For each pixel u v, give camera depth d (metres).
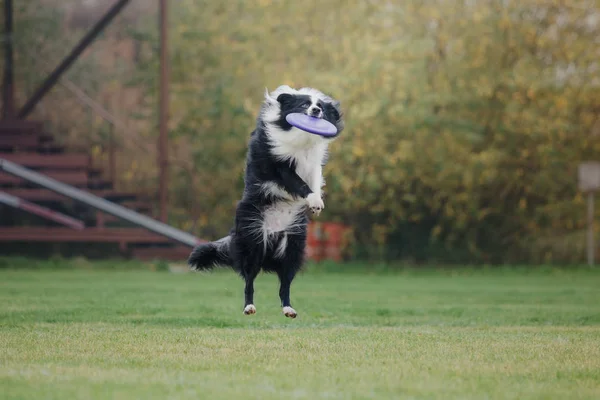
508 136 30.55
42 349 9.29
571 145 31.09
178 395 6.82
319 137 11.48
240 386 7.22
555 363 8.62
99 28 29.69
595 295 19.53
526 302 17.72
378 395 6.92
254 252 11.66
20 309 14.51
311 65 30.78
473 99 30.09
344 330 11.73
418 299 18.14
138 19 36.66
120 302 16.19
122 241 28.45
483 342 10.23
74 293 18.31
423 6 30.61
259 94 30.39
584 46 30.22
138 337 10.38
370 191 30.30
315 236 30.66
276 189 11.52
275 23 31.06
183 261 29.41
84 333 10.86
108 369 8.05
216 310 14.83
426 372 8.02
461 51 30.58
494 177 30.38
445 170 29.61
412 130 29.64
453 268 30.67
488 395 6.99
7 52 30.73
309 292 19.86
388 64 29.20
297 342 9.97
